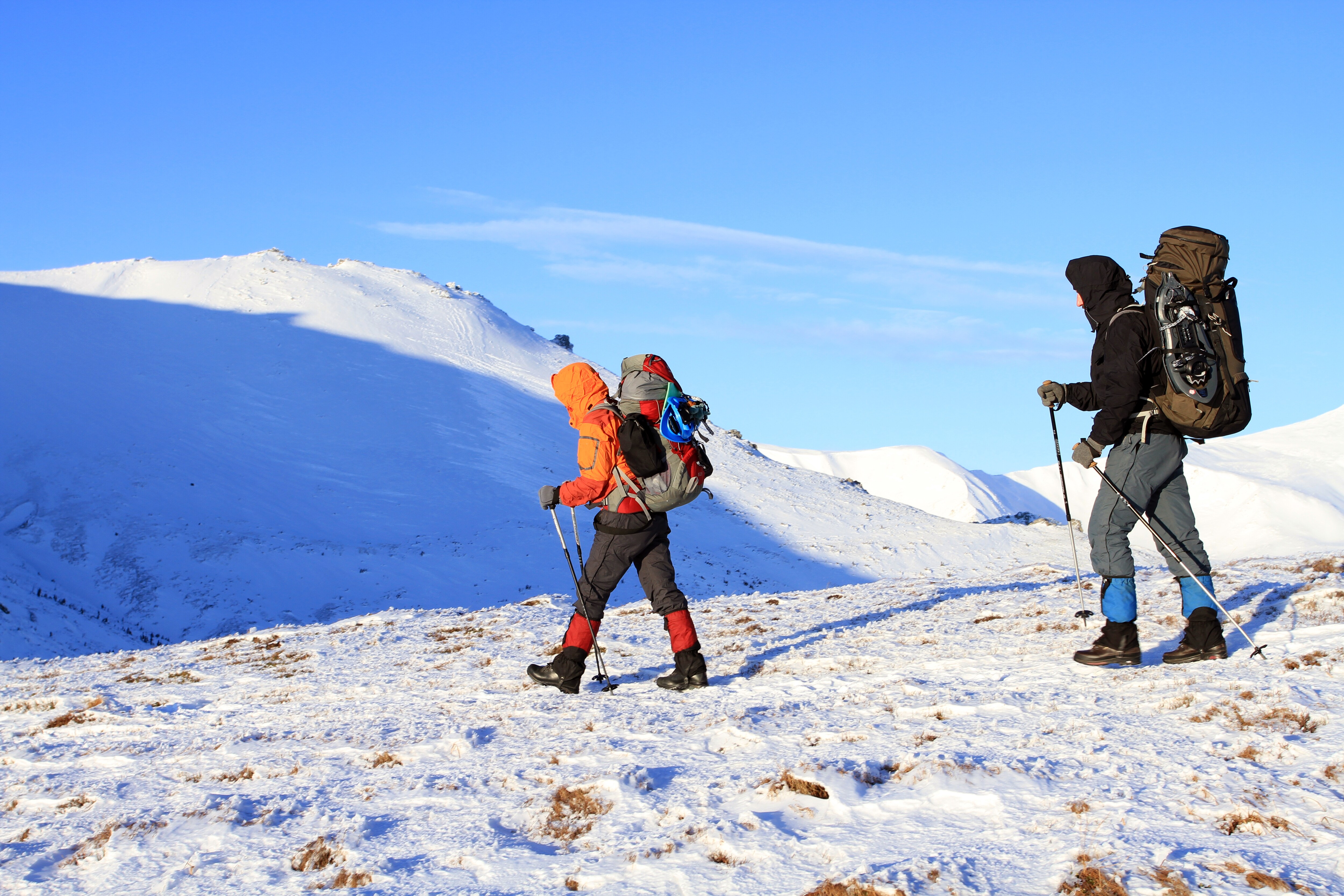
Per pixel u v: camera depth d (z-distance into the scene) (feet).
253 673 23.71
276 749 15.57
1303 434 533.14
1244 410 14.82
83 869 10.82
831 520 215.51
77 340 254.06
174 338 268.82
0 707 20.88
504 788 12.37
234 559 139.23
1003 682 15.96
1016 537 207.82
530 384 291.79
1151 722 12.74
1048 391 17.02
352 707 18.67
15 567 123.85
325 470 200.64
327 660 24.94
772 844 9.70
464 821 11.23
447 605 130.72
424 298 343.26
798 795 11.09
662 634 25.48
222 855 10.80
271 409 231.30
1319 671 14.07
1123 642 16.01
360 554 148.87
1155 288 15.07
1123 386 15.12
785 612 28.81
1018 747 12.10
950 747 12.22
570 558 18.45
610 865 9.61
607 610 31.91
